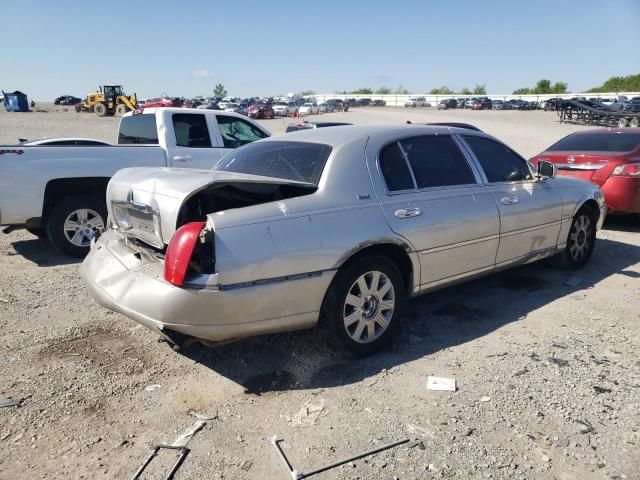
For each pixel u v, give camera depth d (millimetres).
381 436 3021
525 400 3371
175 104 50844
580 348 4094
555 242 5578
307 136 4422
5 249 7289
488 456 2850
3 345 4168
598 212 6141
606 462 2805
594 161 7883
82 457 2863
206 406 3355
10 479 2688
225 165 4648
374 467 2770
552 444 2947
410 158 4363
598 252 6922
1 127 33438
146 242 3758
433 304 5059
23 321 4652
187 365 3883
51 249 7297
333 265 3631
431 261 4273
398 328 4164
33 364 3865
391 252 4129
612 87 98125
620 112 37125
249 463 2812
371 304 3955
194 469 2768
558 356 3961
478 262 4691
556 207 5434
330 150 4020
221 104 67625
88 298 5250
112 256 4031
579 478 2691
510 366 3812
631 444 2945
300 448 2926
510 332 4406
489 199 4730
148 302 3346
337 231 3672
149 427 3133
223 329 3350
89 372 3764
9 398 3404
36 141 8758
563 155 8266
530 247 5234
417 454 2867
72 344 4203
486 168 4934
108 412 3283
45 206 6641
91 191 6887
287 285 3469
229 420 3199
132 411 3295
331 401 3391
